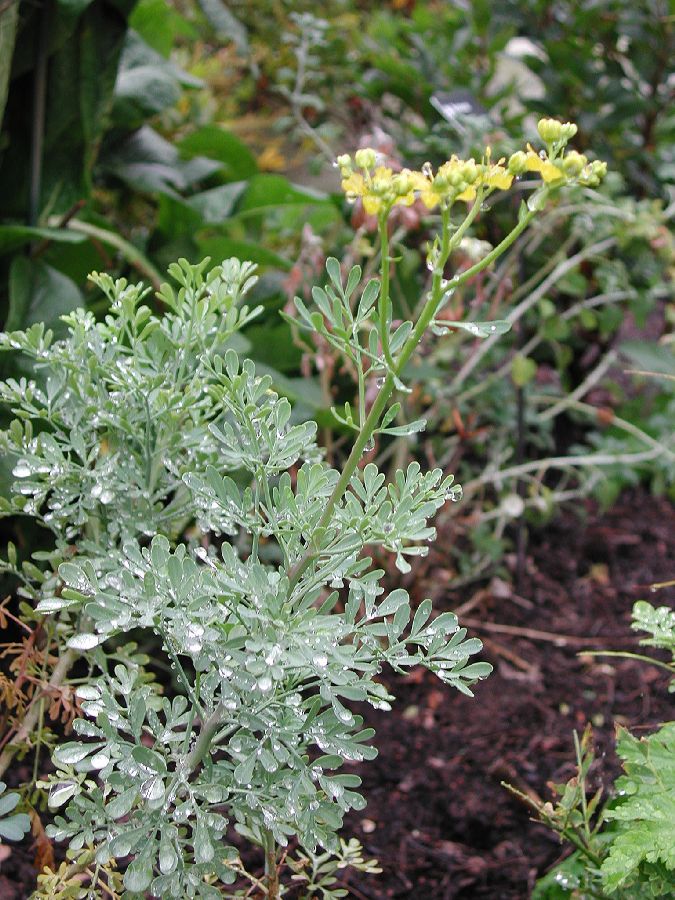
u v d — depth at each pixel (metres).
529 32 1.08
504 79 1.47
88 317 0.48
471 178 0.36
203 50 1.54
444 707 0.77
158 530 0.51
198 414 0.50
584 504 1.06
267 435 0.41
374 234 0.92
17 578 0.68
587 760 0.50
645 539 1.01
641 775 0.47
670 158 1.11
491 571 0.92
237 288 0.49
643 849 0.43
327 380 0.79
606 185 0.96
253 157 1.08
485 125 0.93
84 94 0.80
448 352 0.88
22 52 0.75
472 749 0.72
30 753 0.63
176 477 0.51
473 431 0.94
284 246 1.01
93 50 0.79
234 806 0.42
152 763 0.39
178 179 0.96
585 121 1.04
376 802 0.67
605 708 0.77
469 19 1.12
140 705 0.39
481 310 0.92
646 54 1.08
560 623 0.87
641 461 1.02
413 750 0.72
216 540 0.76
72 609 0.50
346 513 0.40
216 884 0.56
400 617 0.40
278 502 0.42
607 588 0.93
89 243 0.81
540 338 0.95
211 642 0.40
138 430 0.49
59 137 0.81
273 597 0.38
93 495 0.47
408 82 1.08
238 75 1.51
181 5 1.51
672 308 1.13
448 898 0.60
